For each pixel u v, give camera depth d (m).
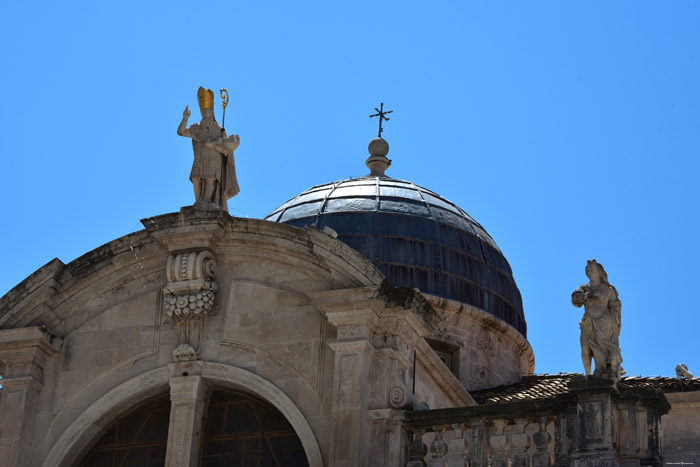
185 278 37.22
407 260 48.69
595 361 32.69
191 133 38.75
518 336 50.59
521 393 46.53
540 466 32.69
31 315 38.41
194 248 37.47
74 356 38.03
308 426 34.97
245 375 36.12
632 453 31.83
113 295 38.44
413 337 36.28
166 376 36.81
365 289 35.22
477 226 52.62
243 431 36.75
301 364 35.78
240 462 36.38
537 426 39.19
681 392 41.09
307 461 35.88
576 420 32.34
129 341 37.66
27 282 38.38
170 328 37.47
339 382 34.72
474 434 33.75
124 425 37.91
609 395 32.09
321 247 36.19
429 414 34.28
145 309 37.91
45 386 37.91
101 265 38.22
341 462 33.84
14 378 37.59
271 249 37.09
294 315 36.41
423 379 38.50
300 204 51.22
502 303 50.59
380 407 34.62
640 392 32.25
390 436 34.19
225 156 38.84
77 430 37.06
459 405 41.69
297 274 36.84
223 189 38.62
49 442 37.19
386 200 50.47
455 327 48.81
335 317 35.47
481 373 48.78
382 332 35.56
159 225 37.56
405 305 35.28
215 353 36.69
